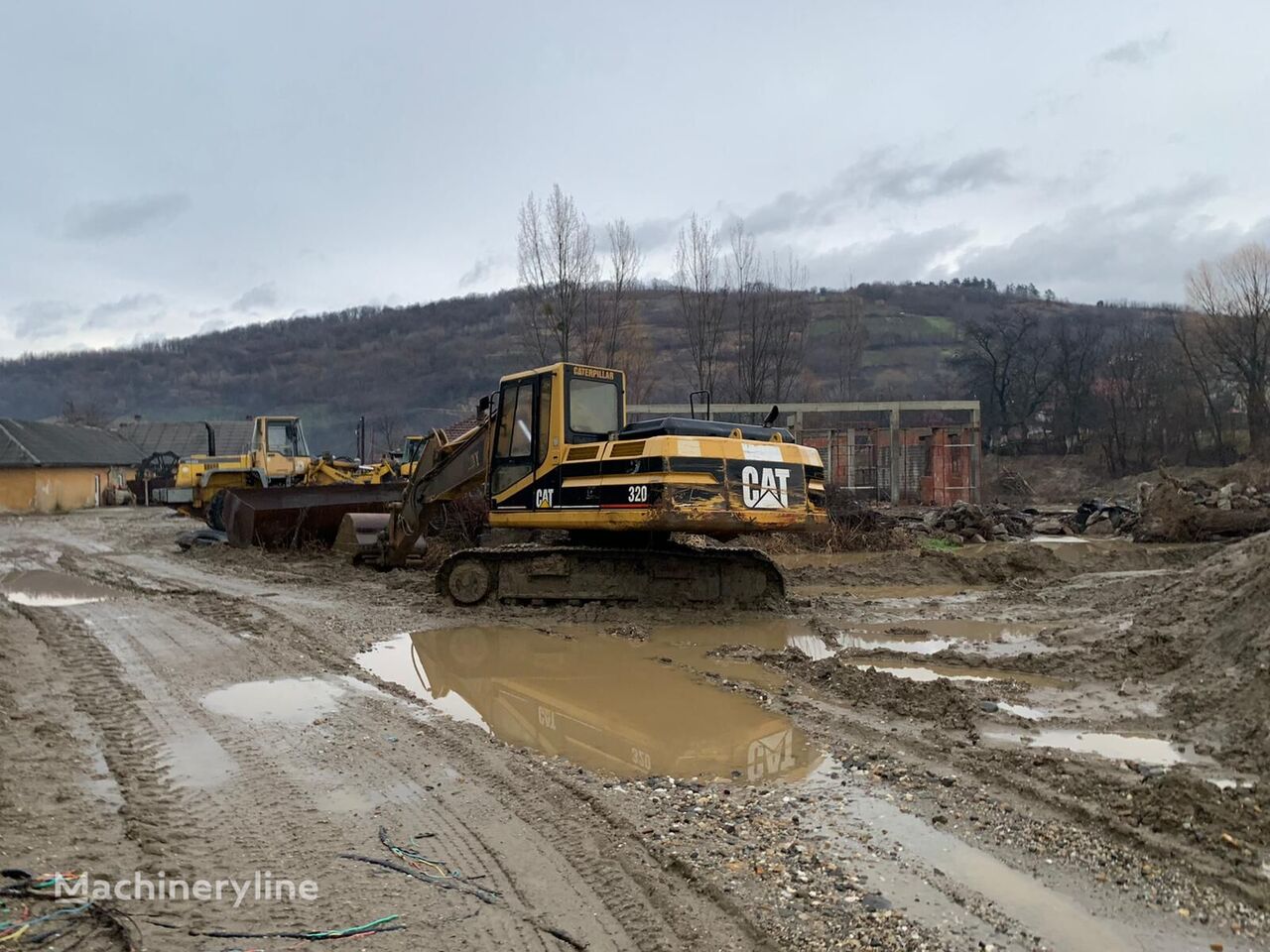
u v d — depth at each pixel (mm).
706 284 30719
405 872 4145
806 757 6004
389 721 6652
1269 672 6191
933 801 5141
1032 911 3854
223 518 19203
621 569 11500
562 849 4453
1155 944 3594
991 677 8102
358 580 14219
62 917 3547
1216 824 4547
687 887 4066
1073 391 54188
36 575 15211
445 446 13227
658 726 6734
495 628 10359
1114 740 6172
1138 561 17062
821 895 3969
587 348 27453
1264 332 42688
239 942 3439
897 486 35312
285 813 4832
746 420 32750
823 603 12117
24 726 6152
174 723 6441
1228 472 37656
